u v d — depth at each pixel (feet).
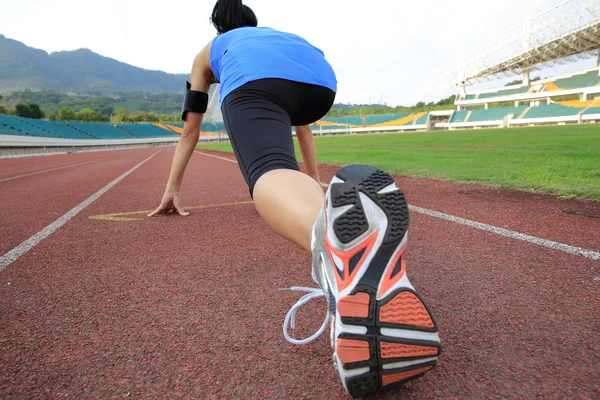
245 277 5.93
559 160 22.40
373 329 2.66
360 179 2.72
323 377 3.38
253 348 3.90
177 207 11.12
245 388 3.26
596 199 10.91
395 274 2.76
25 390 3.33
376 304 2.65
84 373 3.57
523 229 8.09
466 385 3.16
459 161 25.13
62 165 55.93
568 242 7.02
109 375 3.53
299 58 5.19
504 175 16.31
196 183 21.03
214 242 8.04
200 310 4.84
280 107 4.97
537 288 5.08
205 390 3.26
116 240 8.57
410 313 2.71
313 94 5.30
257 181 4.07
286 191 3.67
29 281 6.13
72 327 4.51
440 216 9.68
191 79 8.31
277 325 4.37
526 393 3.03
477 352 3.65
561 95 195.62
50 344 4.13
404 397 3.01
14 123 177.99
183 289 5.55
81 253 7.63
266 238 8.16
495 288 5.14
